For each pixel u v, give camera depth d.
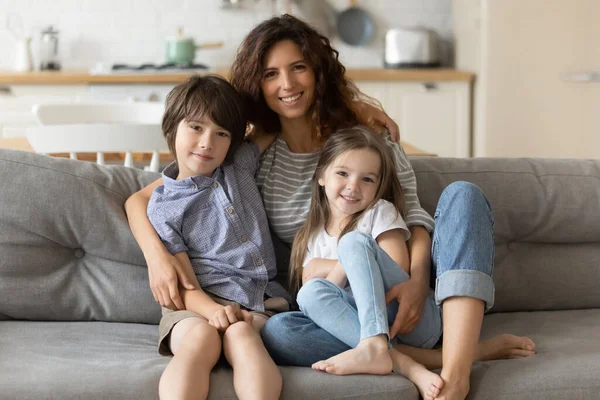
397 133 2.40
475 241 1.90
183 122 2.10
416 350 1.95
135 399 1.68
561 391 1.76
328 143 2.13
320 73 2.26
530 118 4.89
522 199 2.32
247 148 2.24
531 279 2.31
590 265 2.33
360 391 1.71
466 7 5.26
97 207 2.17
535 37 4.83
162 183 2.22
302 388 1.70
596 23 4.77
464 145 5.21
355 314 1.85
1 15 5.46
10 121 4.95
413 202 2.18
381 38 5.69
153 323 2.19
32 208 2.14
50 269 2.17
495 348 1.93
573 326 2.15
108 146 2.73
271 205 2.22
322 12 5.64
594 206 2.33
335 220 2.14
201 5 5.57
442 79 5.13
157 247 2.02
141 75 4.95
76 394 1.67
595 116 4.85
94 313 2.17
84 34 5.54
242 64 2.26
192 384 1.66
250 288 2.07
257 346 1.74
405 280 1.97
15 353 1.87
